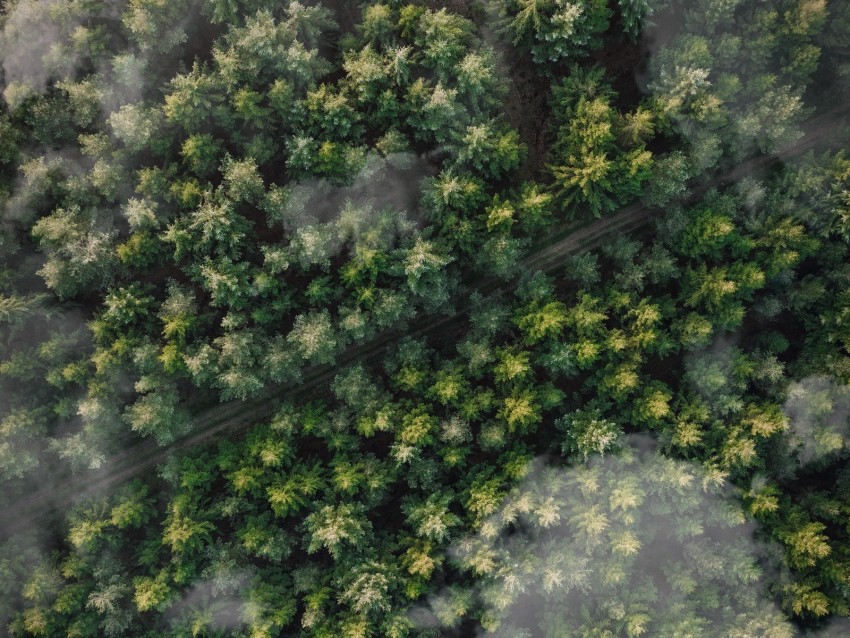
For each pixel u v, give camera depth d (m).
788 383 42.41
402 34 38.62
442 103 37.66
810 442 41.91
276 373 40.78
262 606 40.22
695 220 41.34
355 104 39.34
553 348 40.94
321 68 38.53
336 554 40.25
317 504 41.34
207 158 38.44
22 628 38.94
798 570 41.12
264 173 40.91
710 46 39.81
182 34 38.03
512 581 39.03
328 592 41.12
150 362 39.00
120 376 40.12
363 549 41.88
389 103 38.56
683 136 40.81
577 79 40.94
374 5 40.12
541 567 40.81
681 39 40.19
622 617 41.34
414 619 42.06
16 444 39.69
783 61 40.53
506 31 41.25
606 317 41.03
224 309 42.12
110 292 38.84
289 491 40.22
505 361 41.19
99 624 40.72
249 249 40.16
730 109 41.19
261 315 40.09
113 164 38.47
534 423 42.16
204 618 39.81
